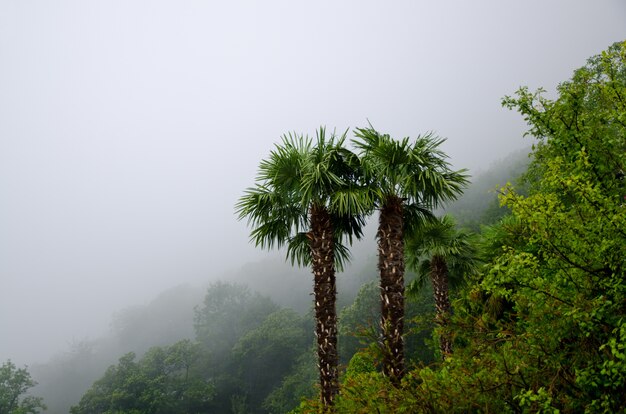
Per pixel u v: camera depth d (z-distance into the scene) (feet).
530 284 9.24
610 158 10.14
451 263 38.01
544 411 7.98
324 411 14.42
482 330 11.03
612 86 10.91
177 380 138.62
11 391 112.47
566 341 9.20
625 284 8.48
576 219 9.64
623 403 7.57
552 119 11.32
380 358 15.46
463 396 9.42
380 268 20.92
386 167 21.50
